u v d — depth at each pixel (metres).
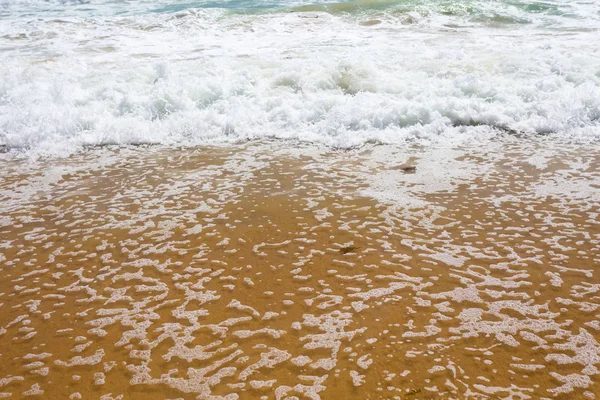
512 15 7.51
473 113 4.07
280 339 1.87
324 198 2.95
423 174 3.22
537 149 3.57
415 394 1.61
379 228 2.61
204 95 4.57
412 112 4.05
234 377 1.70
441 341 1.84
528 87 4.43
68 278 2.29
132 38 7.04
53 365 1.78
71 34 7.28
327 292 2.13
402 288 2.13
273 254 2.42
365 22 7.46
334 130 3.98
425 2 8.30
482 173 3.21
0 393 1.67
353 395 1.61
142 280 2.26
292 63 5.28
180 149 3.82
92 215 2.85
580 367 1.71
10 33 7.36
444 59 5.33
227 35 7.06
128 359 1.80
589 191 2.92
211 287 2.19
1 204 3.01
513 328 1.89
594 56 5.16
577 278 2.17
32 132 4.02
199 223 2.72
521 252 2.36
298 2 9.14
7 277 2.31
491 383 1.65
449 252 2.38
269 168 3.41
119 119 4.26
